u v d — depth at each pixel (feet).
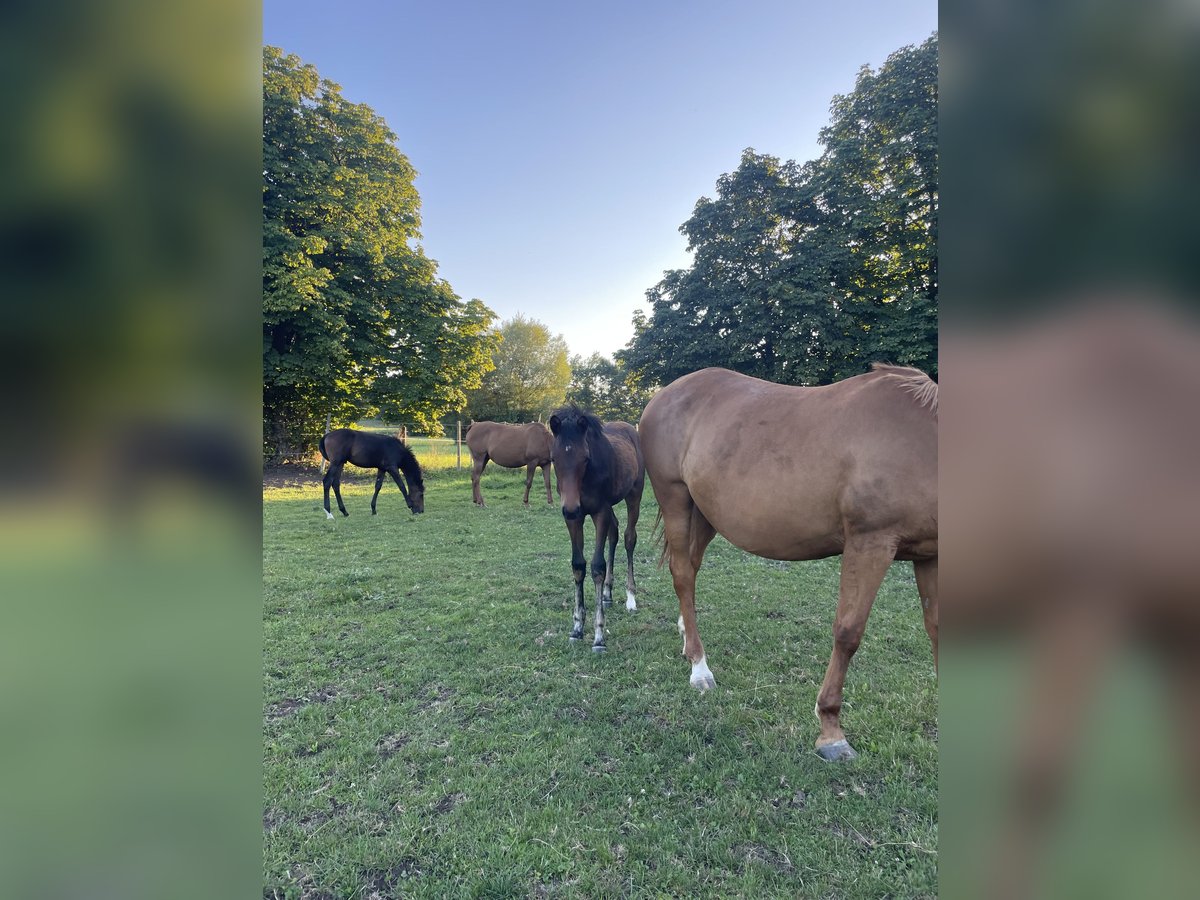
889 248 45.85
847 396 8.14
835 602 15.21
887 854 6.27
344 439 30.76
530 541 24.07
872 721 8.81
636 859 6.33
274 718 9.46
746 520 8.89
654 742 8.57
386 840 6.65
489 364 63.52
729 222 55.52
